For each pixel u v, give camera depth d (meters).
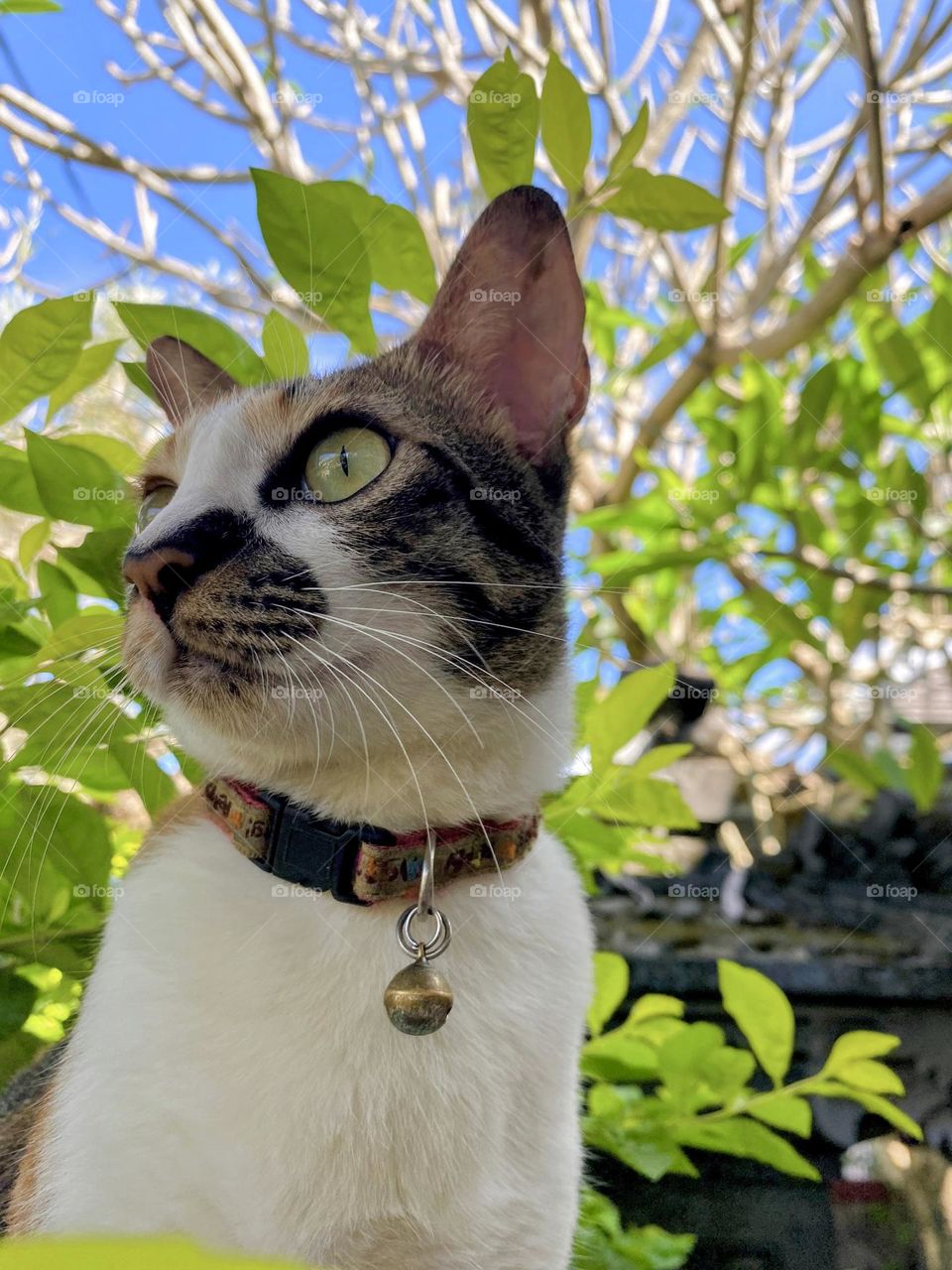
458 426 0.23
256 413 0.23
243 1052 0.20
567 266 0.25
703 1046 0.35
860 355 0.59
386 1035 0.20
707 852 0.57
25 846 0.27
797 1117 0.35
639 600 0.62
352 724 0.20
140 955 0.21
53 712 0.25
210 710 0.21
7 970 0.28
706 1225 0.46
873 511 0.52
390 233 0.31
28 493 0.30
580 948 0.24
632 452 0.60
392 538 0.21
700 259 0.75
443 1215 0.20
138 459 0.31
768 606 0.49
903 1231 0.46
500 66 0.29
